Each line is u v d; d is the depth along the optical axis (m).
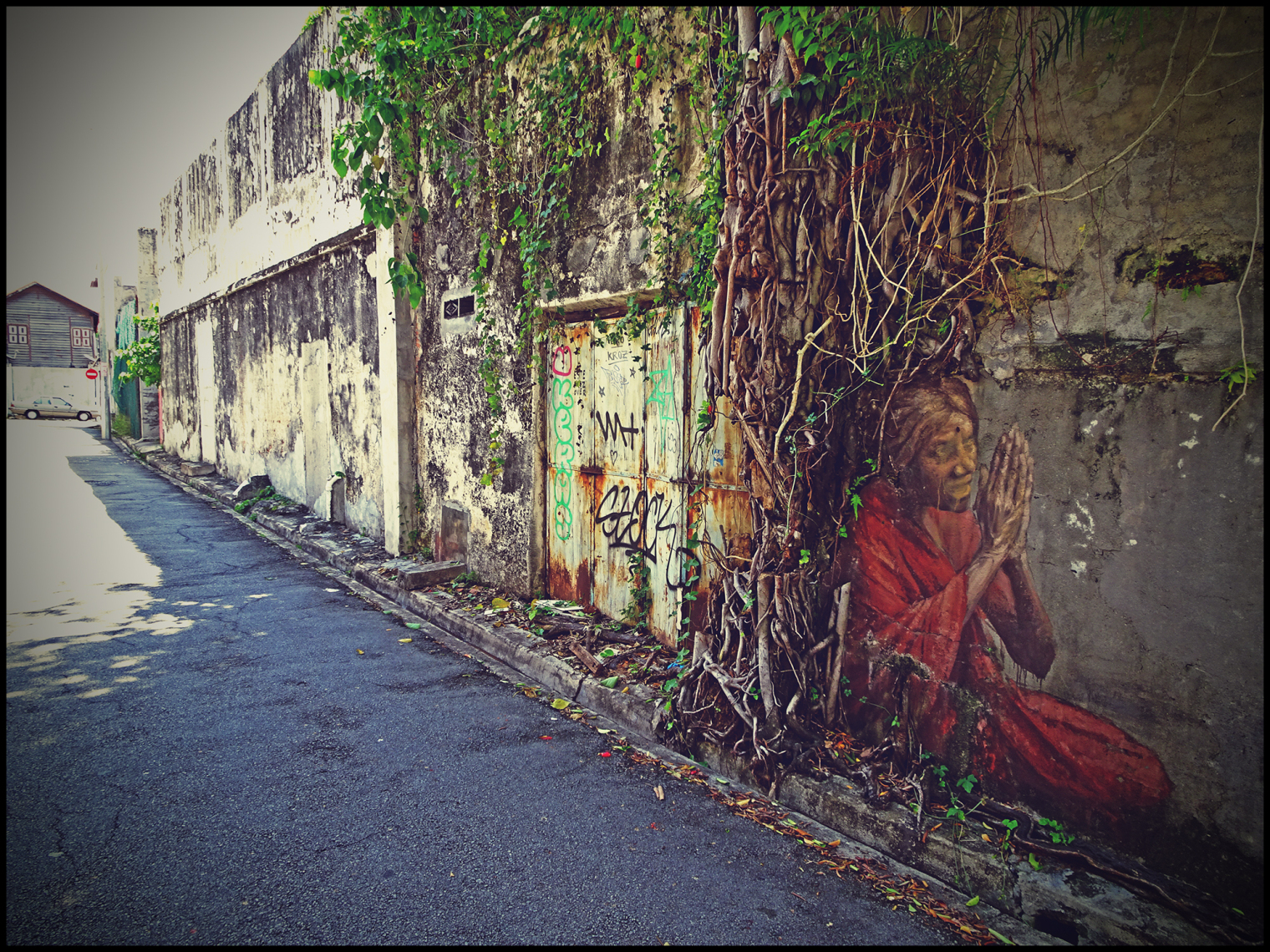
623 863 2.88
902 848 2.92
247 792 3.36
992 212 2.89
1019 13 2.77
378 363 7.95
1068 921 2.49
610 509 5.27
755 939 2.47
